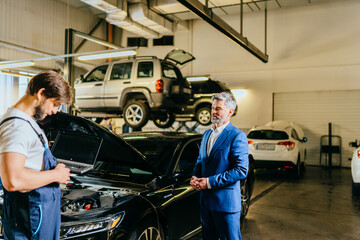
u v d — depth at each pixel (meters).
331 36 12.78
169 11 12.98
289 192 6.93
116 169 3.42
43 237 1.58
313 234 4.18
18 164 1.44
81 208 2.44
